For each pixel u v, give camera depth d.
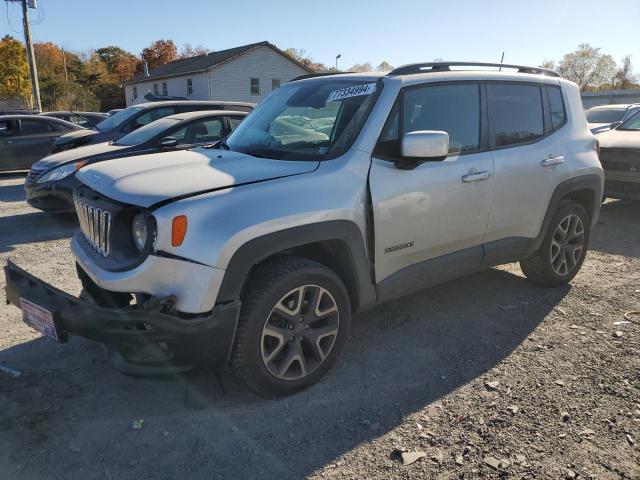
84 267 2.97
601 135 8.01
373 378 3.26
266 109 4.10
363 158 3.18
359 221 3.11
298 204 2.85
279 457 2.57
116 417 2.88
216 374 3.11
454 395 3.06
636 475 2.41
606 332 3.82
